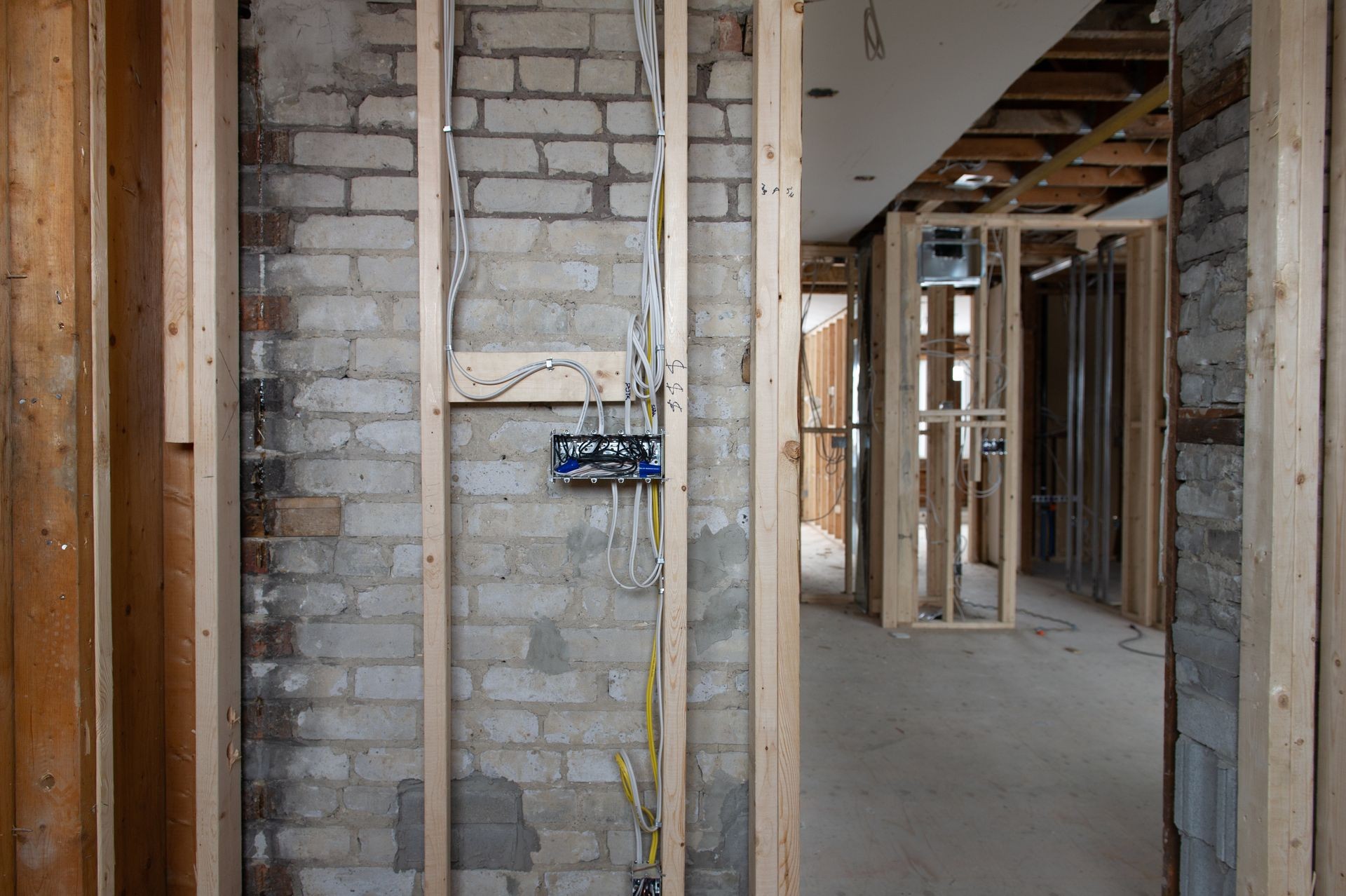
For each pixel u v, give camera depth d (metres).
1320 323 1.48
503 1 1.62
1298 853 1.49
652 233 1.59
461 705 1.64
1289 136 1.48
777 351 1.52
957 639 4.12
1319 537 1.50
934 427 4.87
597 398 1.59
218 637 1.52
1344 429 1.46
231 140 1.56
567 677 1.65
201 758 1.52
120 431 1.47
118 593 1.46
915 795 2.38
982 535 6.40
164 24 1.49
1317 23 1.47
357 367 1.63
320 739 1.64
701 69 1.62
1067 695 3.26
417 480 1.64
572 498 1.63
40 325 1.35
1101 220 4.32
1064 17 2.44
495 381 1.57
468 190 1.62
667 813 1.54
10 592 1.35
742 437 1.63
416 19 1.56
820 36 2.56
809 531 8.27
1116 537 6.52
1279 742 1.49
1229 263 1.63
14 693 1.36
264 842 1.64
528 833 1.65
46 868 1.36
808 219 4.53
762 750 1.53
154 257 1.58
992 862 2.03
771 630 1.53
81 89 1.35
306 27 1.61
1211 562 1.69
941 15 2.42
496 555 1.63
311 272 1.62
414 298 1.63
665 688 1.53
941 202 4.65
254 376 1.62
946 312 4.83
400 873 1.65
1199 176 1.73
